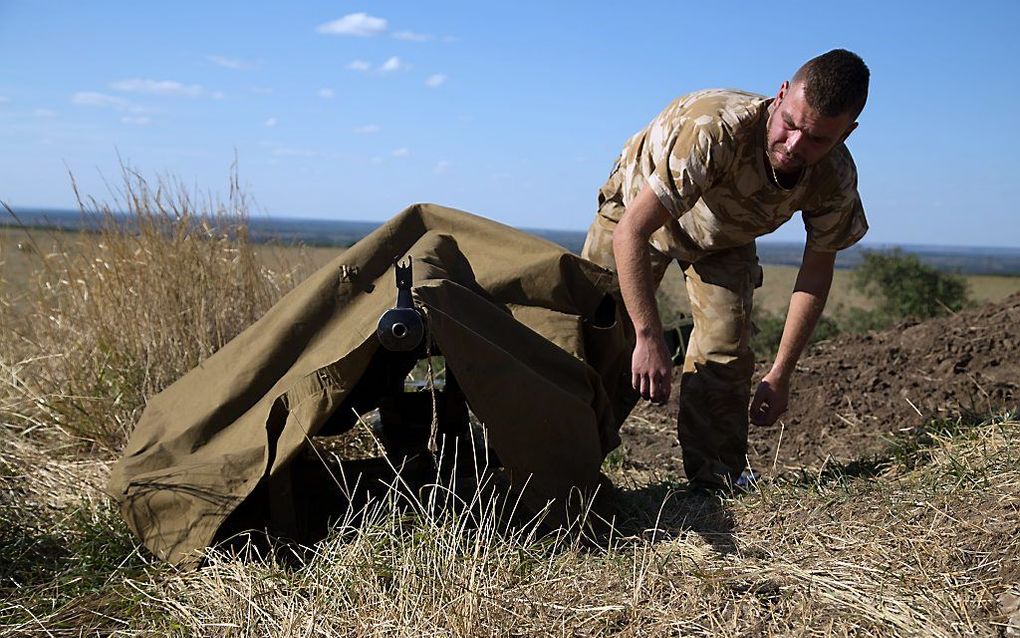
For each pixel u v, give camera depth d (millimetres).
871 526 3213
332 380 3166
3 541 3484
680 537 3330
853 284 13344
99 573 3268
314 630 2771
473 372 3113
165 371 5223
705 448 3990
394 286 3449
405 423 3932
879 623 2619
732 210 3664
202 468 3246
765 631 2652
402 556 3076
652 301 3436
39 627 2926
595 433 3377
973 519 3092
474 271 3844
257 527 3432
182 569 3160
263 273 5855
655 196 3395
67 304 5531
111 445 4797
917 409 4832
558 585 2984
